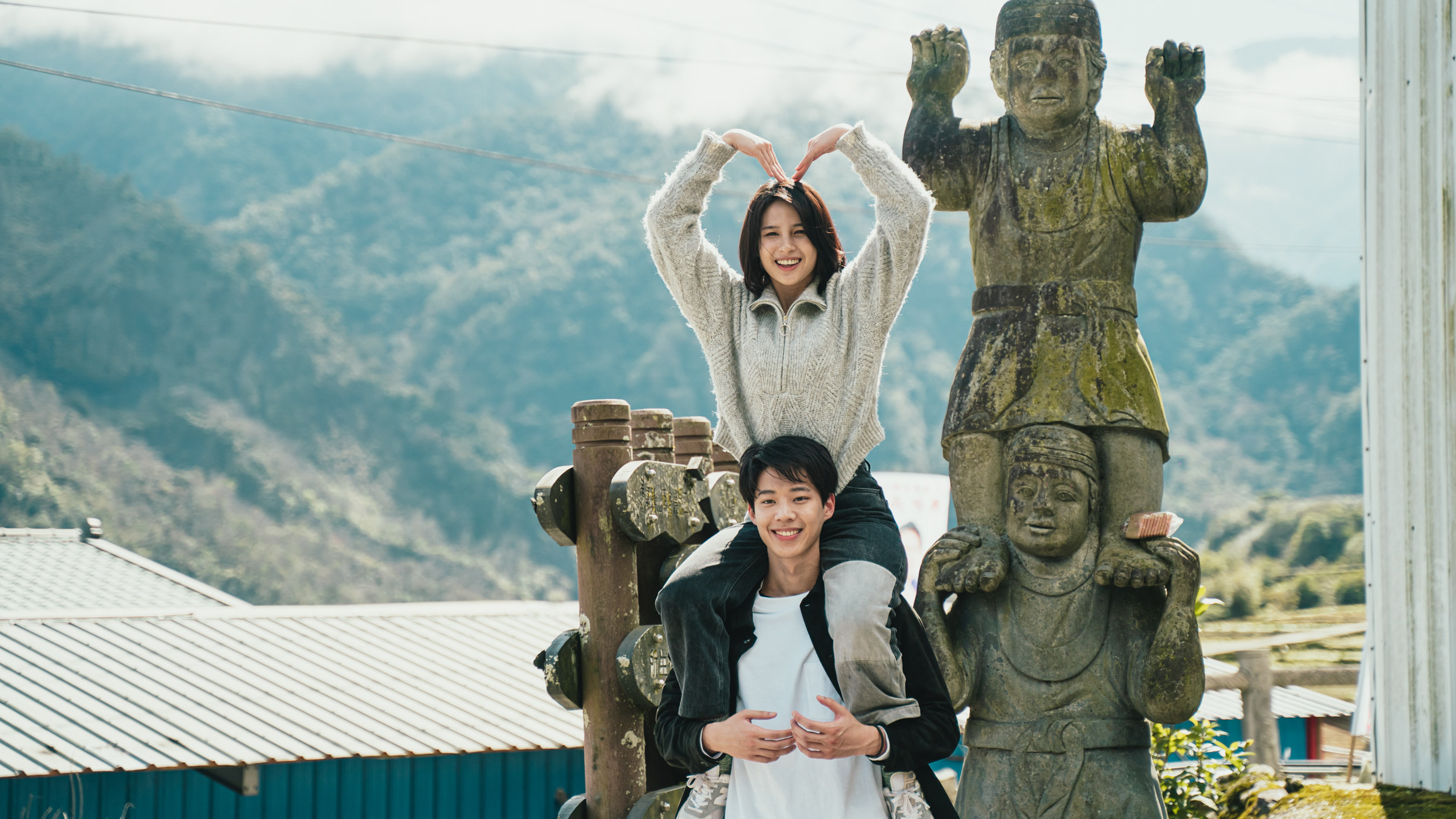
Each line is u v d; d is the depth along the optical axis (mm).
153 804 8664
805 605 2939
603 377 88500
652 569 4344
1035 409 4688
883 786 2990
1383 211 5422
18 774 7922
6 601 13148
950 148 4941
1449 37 5137
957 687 4598
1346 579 34812
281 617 11281
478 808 9617
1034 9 4836
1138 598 4602
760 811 2975
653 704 4051
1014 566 4676
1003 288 4852
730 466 5039
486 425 81750
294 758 8625
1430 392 5199
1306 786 5469
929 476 12797
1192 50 4883
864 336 3131
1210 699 12633
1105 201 4781
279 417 77188
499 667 10773
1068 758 4508
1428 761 5164
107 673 9570
